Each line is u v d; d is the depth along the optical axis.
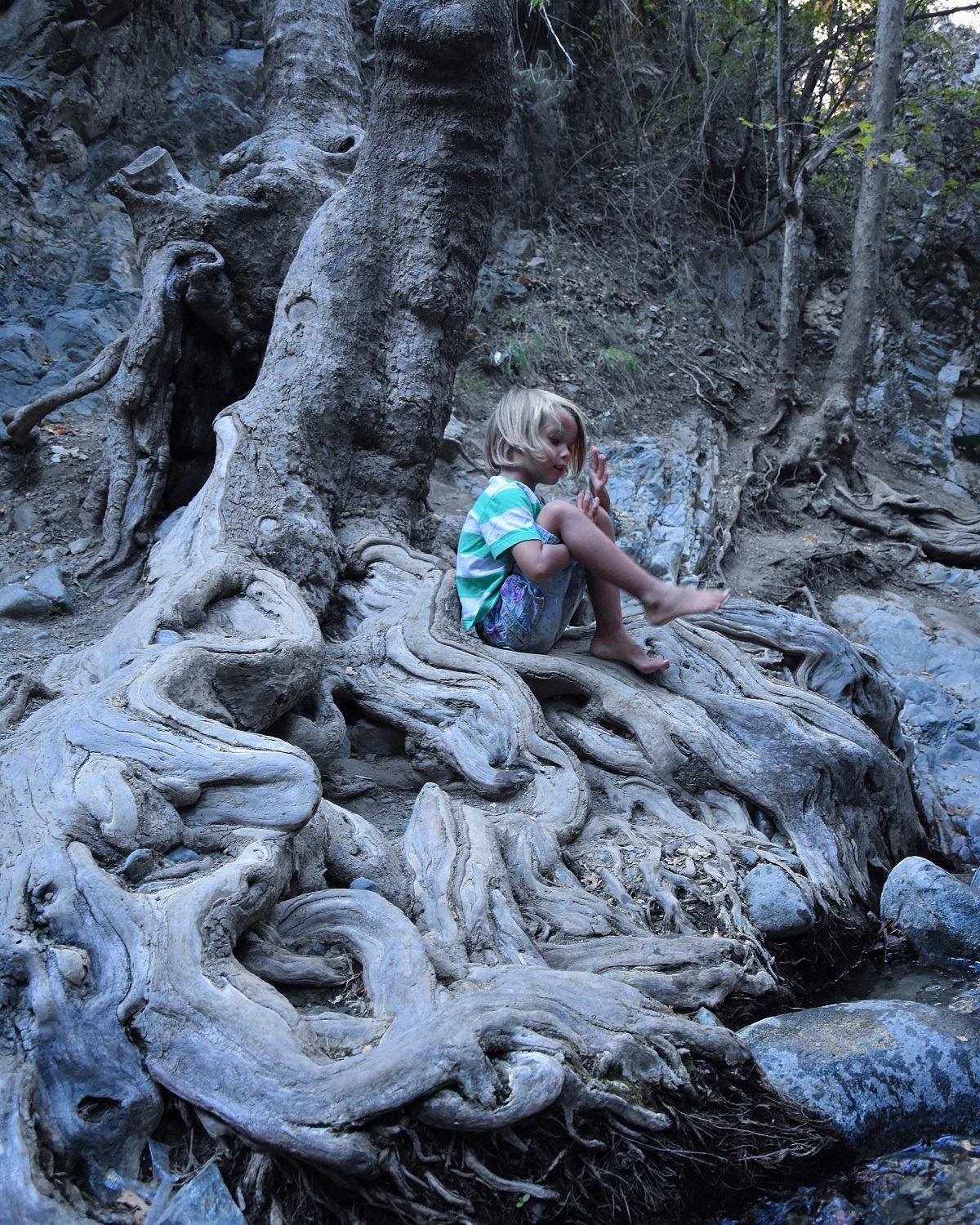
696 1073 2.22
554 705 3.75
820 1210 2.12
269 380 4.68
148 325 5.14
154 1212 1.83
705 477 7.88
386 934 2.33
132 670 2.99
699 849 3.19
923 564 7.87
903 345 10.97
